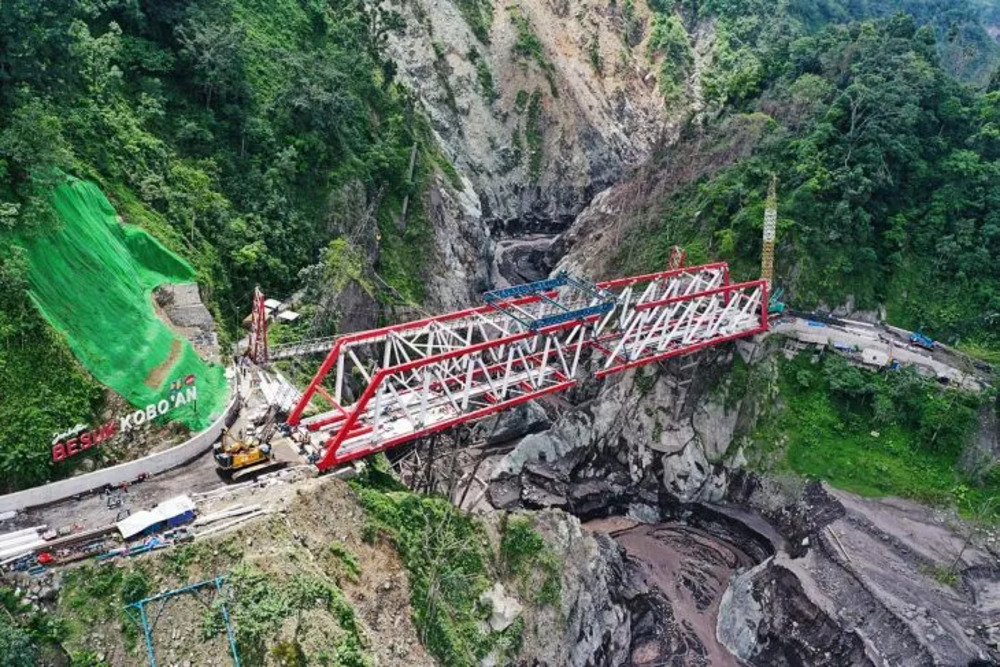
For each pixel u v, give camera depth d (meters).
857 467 85.75
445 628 52.22
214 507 49.03
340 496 52.69
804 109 112.69
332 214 91.81
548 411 101.50
